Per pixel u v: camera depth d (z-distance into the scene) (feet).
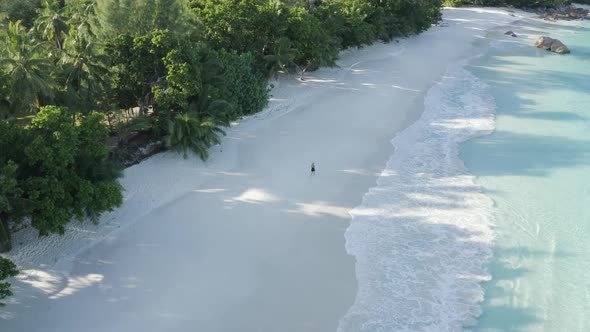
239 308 78.89
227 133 139.44
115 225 97.60
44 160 82.02
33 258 87.04
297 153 130.11
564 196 115.55
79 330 73.41
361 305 80.79
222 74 140.97
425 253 93.97
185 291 81.76
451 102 175.32
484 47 264.52
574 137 147.74
